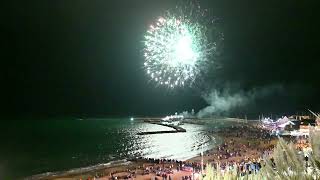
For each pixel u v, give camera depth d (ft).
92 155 314.96
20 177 221.46
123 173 220.64
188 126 572.10
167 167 233.55
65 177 217.77
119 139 436.35
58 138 485.56
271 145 283.59
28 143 435.12
